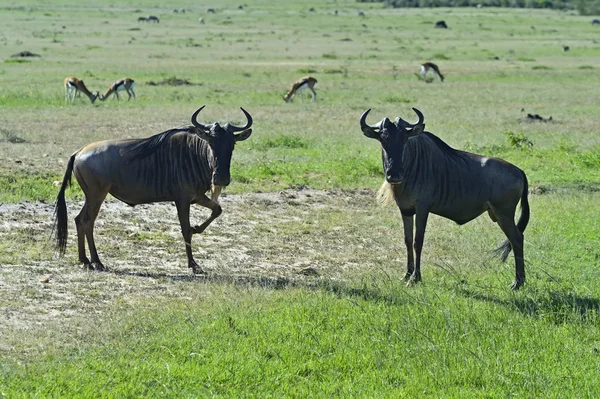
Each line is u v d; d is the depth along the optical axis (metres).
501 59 116.19
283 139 47.28
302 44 140.88
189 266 24.56
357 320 20.17
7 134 46.78
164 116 57.59
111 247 26.55
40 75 84.50
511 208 23.77
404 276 24.23
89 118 55.97
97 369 16.92
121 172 24.44
